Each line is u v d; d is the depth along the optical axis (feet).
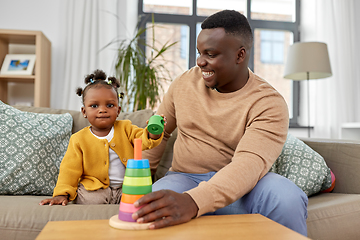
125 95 8.10
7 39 8.27
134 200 2.05
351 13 10.65
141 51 8.51
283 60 11.51
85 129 3.95
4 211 2.93
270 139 3.00
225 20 3.08
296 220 2.53
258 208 2.71
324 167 4.07
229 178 2.51
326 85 10.40
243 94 3.38
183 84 3.79
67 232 1.85
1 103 4.25
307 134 10.80
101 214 2.99
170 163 4.58
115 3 9.32
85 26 9.05
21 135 3.99
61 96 9.03
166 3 10.64
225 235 1.81
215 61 3.09
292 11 11.48
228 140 3.43
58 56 9.07
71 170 3.58
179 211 2.06
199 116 3.55
